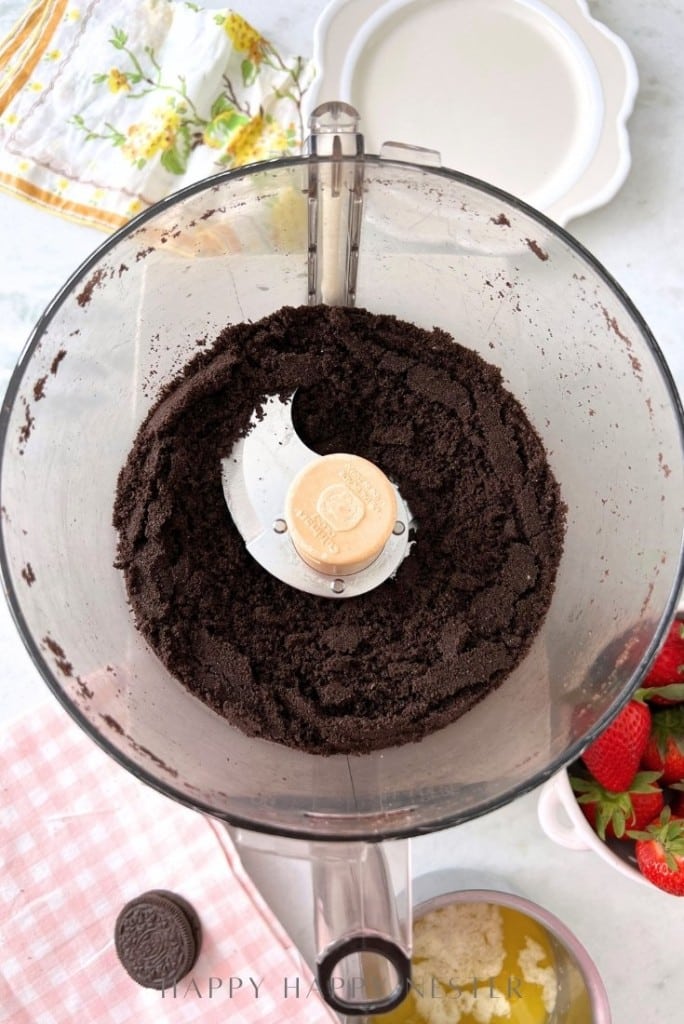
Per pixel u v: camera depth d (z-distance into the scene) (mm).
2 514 543
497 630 591
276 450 605
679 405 547
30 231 696
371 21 698
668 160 716
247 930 640
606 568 590
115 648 572
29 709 652
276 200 594
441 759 568
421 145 695
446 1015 661
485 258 614
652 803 628
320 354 615
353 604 592
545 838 667
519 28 706
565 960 653
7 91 699
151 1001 640
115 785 650
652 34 727
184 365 615
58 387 581
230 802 535
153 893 640
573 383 616
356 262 611
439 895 640
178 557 589
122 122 700
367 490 576
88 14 707
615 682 548
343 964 552
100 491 599
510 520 604
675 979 665
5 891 642
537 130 700
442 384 617
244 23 705
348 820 532
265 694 576
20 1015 637
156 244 591
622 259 703
